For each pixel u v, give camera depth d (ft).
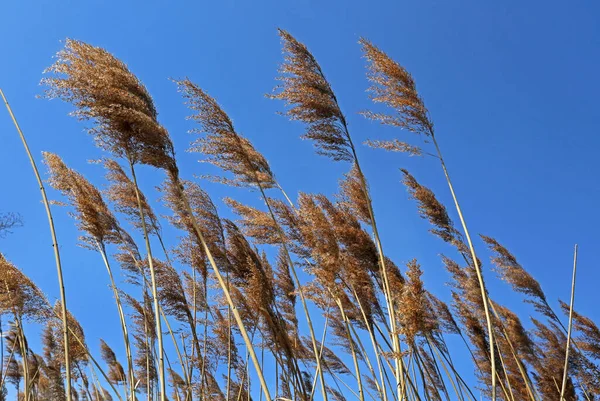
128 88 6.14
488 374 8.27
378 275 7.19
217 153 6.46
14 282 6.82
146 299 7.51
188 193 7.34
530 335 8.74
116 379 9.53
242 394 7.89
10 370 9.11
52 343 9.26
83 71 5.93
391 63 6.49
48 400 8.07
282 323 7.08
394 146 6.46
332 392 8.85
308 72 6.50
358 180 7.27
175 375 8.41
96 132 6.04
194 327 7.39
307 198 6.88
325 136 6.48
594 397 8.09
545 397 8.24
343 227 7.16
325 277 6.66
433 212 7.35
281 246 7.49
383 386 6.94
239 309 7.20
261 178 6.88
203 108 6.35
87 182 7.48
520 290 7.97
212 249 7.32
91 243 7.36
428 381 7.79
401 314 6.15
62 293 5.60
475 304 7.87
